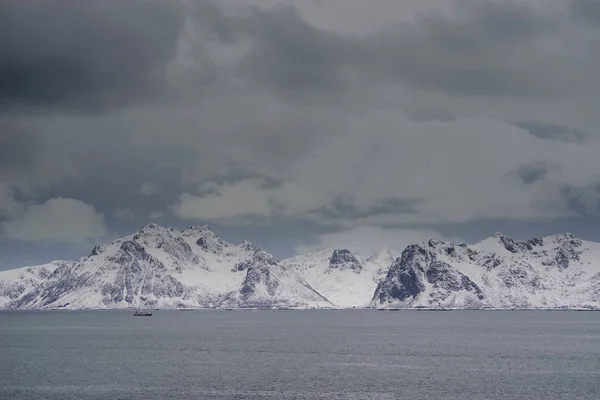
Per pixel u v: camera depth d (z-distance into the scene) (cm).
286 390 16738
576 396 15838
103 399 15712
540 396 15862
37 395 16250
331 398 15725
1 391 16788
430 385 17412
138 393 16412
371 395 16075
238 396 16012
